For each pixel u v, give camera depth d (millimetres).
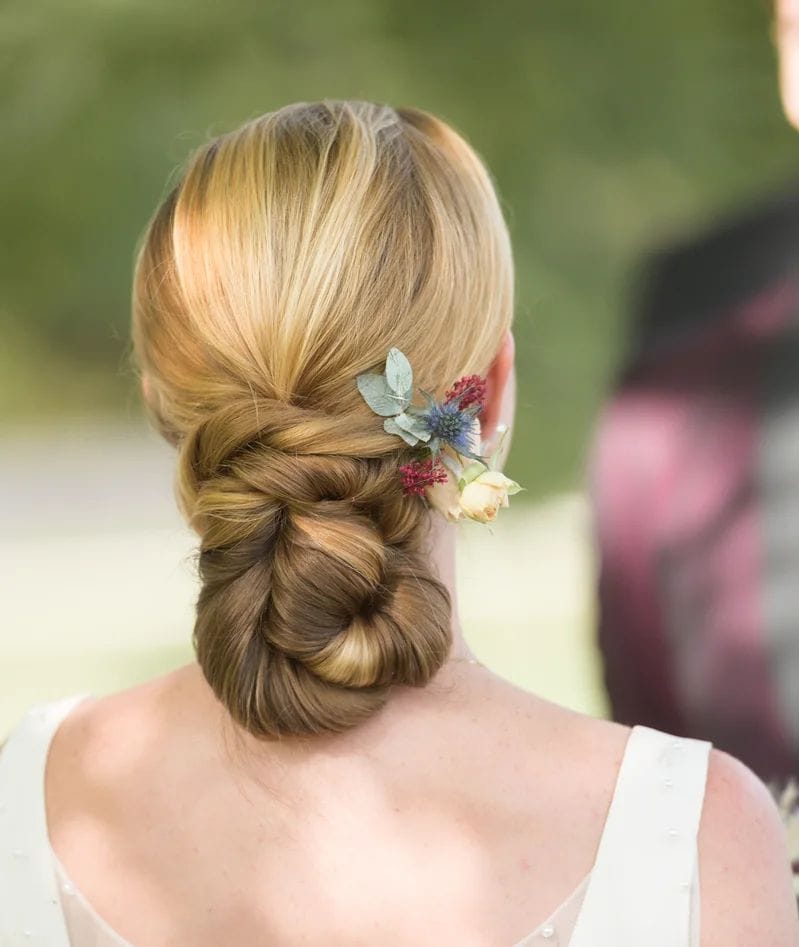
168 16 13422
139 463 25109
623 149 14297
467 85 14141
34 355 20906
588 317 13891
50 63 13469
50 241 14164
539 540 14898
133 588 17297
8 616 16016
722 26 14242
